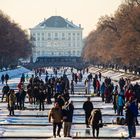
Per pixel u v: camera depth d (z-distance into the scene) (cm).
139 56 16412
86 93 11469
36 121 6688
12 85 14638
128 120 5381
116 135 5497
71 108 5366
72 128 6019
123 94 7231
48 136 5431
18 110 7988
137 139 5281
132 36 16725
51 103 8912
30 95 8831
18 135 5522
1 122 6569
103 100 9519
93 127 5372
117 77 18375
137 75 16650
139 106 7800
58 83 9569
